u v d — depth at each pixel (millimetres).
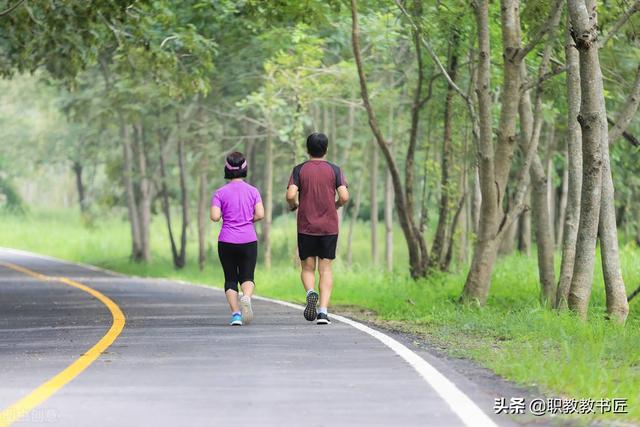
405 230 32594
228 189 19328
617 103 33375
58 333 18344
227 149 54969
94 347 15562
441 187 33812
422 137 49281
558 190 56750
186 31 32656
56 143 80812
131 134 60812
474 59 30859
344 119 56531
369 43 40250
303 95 42750
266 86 43062
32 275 45562
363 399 10711
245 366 13281
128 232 78938
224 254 19312
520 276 32844
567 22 22125
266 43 40250
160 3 30984
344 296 31328
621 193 44938
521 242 45906
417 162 53469
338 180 18922
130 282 39844
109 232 78812
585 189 20281
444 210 33844
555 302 22516
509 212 25125
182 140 53938
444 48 32125
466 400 10656
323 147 18953
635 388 11578
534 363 13023
